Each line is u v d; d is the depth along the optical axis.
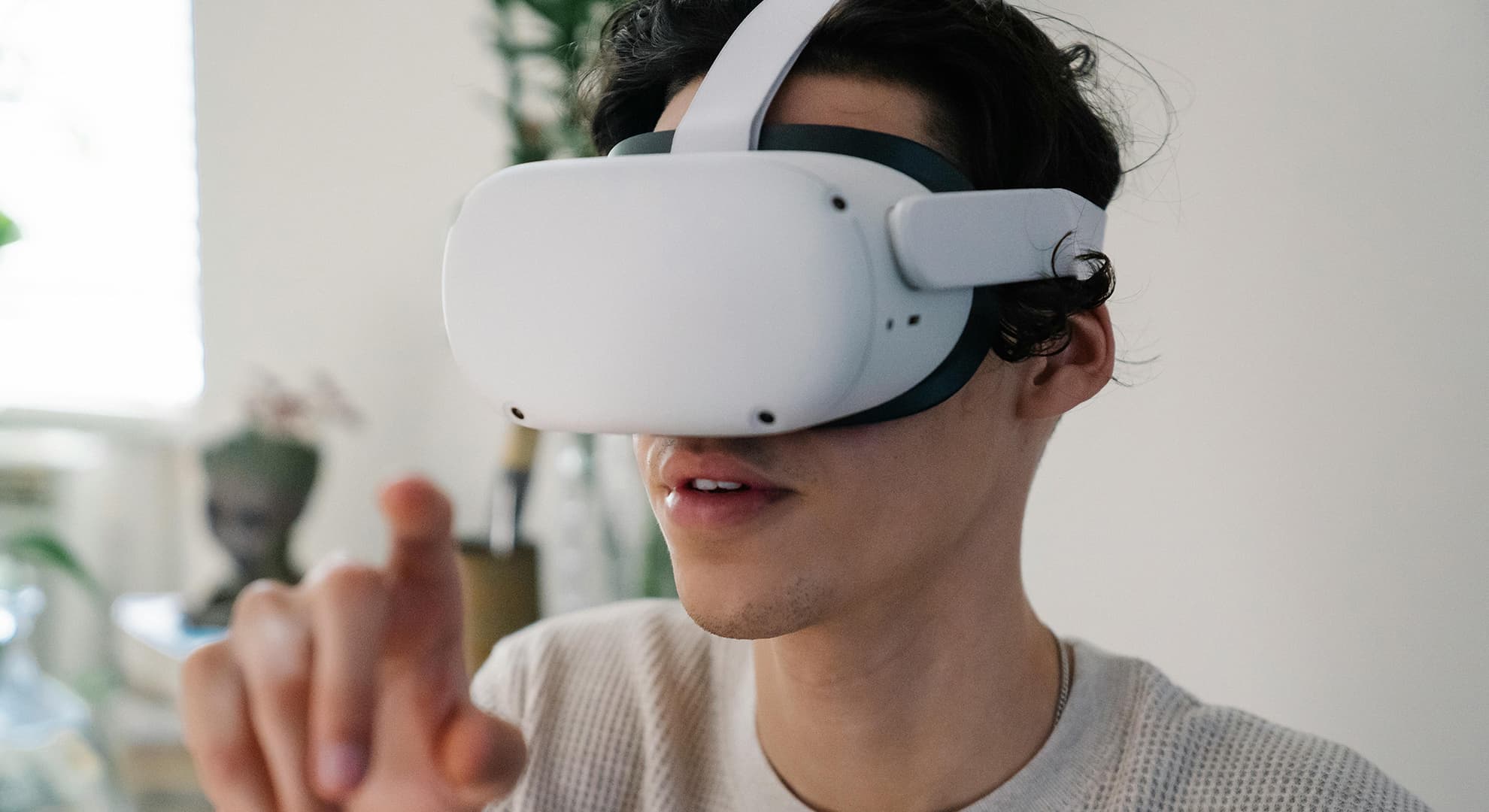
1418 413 0.83
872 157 0.43
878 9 0.45
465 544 1.35
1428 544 0.83
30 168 1.87
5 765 1.53
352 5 1.82
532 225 0.40
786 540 0.42
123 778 1.54
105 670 1.83
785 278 0.37
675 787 0.60
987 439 0.48
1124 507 1.04
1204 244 0.97
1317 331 0.89
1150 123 1.01
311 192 1.86
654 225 0.38
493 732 0.33
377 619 0.30
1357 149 0.86
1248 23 0.93
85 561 1.89
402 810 0.33
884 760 0.51
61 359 1.92
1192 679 0.99
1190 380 0.98
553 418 0.40
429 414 1.79
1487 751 0.80
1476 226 0.80
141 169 1.92
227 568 1.81
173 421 1.96
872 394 0.40
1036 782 0.52
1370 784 0.51
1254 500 0.94
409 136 1.79
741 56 0.45
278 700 0.30
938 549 0.47
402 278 1.80
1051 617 1.11
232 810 0.31
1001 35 0.47
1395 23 0.83
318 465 1.52
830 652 0.49
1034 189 0.45
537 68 1.56
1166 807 0.51
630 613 0.69
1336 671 0.89
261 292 1.89
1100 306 0.52
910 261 0.39
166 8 1.89
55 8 1.84
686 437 0.42
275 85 1.87
